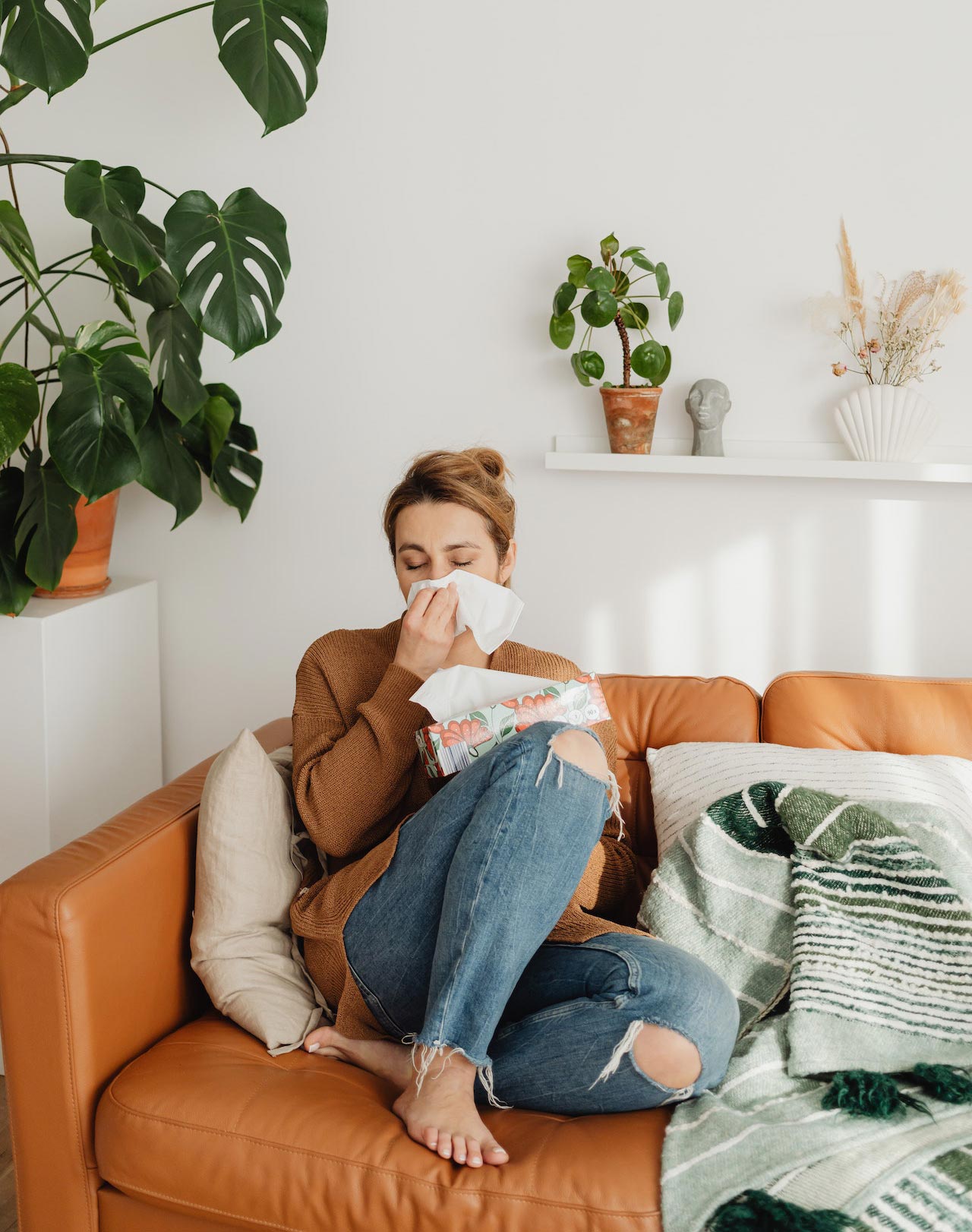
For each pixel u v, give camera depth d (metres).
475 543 1.59
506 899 1.22
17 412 1.75
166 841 1.45
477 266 2.18
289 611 2.36
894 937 1.39
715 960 1.45
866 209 2.03
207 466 2.19
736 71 2.04
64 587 2.12
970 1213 1.04
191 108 2.22
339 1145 1.17
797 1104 1.22
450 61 2.13
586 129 2.10
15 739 1.96
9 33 1.70
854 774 1.63
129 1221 1.28
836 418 2.05
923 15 1.97
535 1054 1.24
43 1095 1.28
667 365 2.05
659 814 1.70
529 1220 1.10
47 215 2.29
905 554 2.12
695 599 2.21
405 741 1.50
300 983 1.44
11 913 1.26
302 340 2.26
